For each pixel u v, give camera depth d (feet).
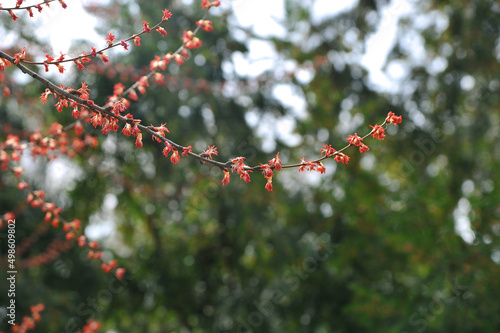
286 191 38.32
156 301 35.96
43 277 29.76
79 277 30.63
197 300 36.42
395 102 36.94
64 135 13.67
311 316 35.06
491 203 25.49
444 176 33.83
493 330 24.66
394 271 33.22
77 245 30.14
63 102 8.89
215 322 34.24
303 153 38.29
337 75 36.86
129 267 33.40
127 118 8.83
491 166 29.63
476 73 37.55
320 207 36.91
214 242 36.11
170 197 33.55
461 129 38.75
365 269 34.53
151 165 32.55
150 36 27.81
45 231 28.91
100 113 8.81
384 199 34.91
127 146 30.37
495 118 42.09
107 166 31.09
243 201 32.45
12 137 13.14
